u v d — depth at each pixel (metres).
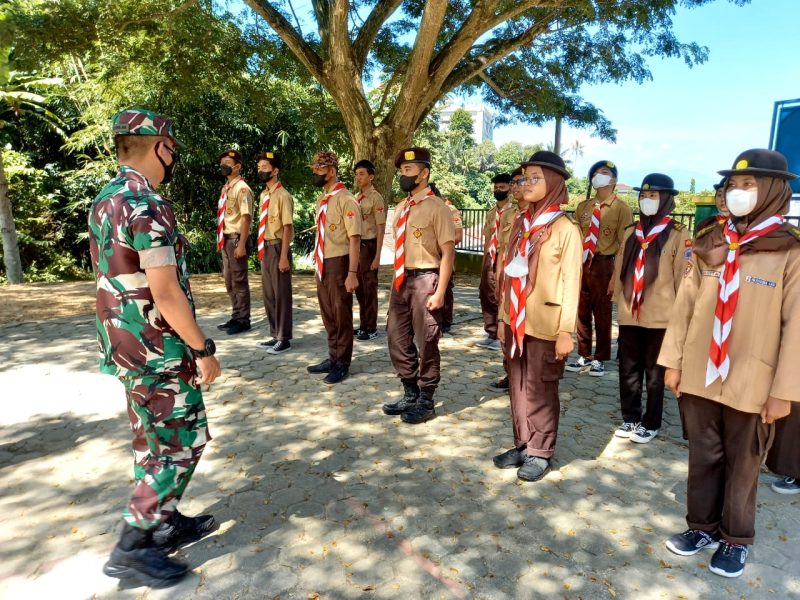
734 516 2.55
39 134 16.88
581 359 5.58
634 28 9.50
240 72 10.98
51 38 8.62
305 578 2.49
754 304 2.40
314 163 5.04
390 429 4.09
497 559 2.64
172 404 2.36
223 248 6.76
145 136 2.34
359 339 6.68
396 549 2.71
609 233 5.19
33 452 3.70
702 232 2.67
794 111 6.50
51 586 2.44
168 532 2.65
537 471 3.37
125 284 2.23
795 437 3.18
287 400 4.64
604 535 2.84
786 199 2.40
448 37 10.79
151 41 9.96
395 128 9.34
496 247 6.01
